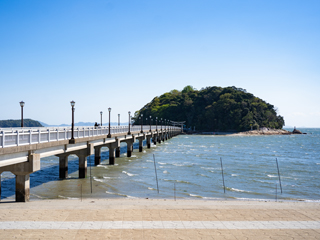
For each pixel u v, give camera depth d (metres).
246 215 15.52
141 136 71.06
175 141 133.38
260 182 33.59
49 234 12.31
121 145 101.06
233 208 17.00
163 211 16.06
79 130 30.73
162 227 13.34
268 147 101.94
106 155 62.62
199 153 72.44
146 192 26.94
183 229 13.12
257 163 53.75
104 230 12.85
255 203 18.81
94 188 28.17
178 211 16.11
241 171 42.66
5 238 11.82
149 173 38.47
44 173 37.66
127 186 29.50
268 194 27.08
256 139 160.88
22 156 20.42
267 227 13.58
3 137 17.53
